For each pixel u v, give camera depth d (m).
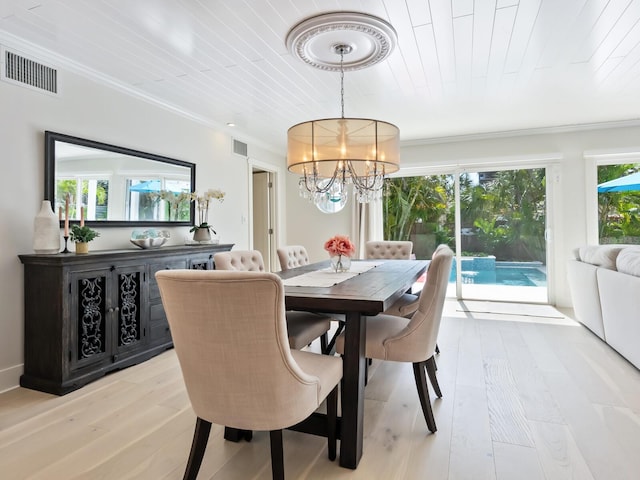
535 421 1.96
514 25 2.28
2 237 2.41
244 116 4.10
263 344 1.24
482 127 4.67
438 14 2.15
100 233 3.04
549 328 3.75
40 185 2.61
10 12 2.11
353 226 5.63
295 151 2.58
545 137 4.78
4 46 2.39
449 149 5.20
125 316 2.81
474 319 4.14
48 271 2.42
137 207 3.33
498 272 5.10
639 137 4.42
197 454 1.45
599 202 4.67
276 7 2.07
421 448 1.75
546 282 4.89
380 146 2.52
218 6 2.05
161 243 3.29
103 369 2.63
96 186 2.98
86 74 2.88
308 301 1.72
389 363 2.92
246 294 1.19
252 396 1.31
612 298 2.95
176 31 2.32
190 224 3.92
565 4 2.07
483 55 2.68
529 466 1.59
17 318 2.49
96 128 2.98
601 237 4.67
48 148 2.62
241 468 1.62
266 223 5.95
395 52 2.61
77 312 2.48
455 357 2.95
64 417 2.08
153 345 3.06
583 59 2.76
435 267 1.83
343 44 2.47
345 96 3.49
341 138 2.47
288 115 4.06
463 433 1.87
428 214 5.42
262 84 3.18
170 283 1.27
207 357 1.31
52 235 2.54
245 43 2.48
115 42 2.46
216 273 1.21
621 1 2.04
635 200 4.55
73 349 2.45
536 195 4.92
